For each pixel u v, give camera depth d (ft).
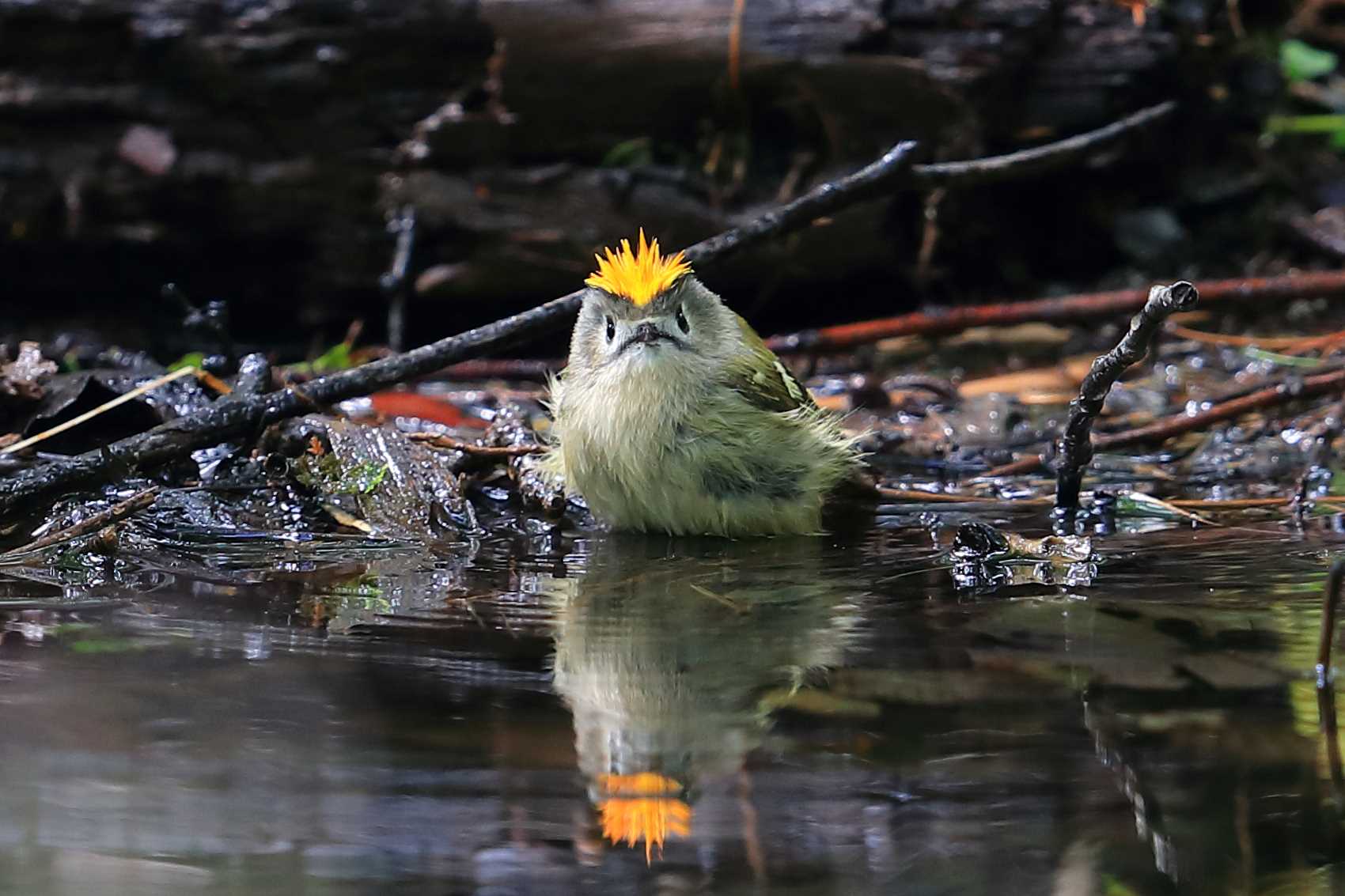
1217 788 15.42
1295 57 57.41
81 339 50.16
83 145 47.88
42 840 13.94
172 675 18.86
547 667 19.30
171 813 14.62
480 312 51.24
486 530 29.60
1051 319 44.42
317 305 50.98
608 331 28.53
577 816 14.62
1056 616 21.84
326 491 30.42
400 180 47.88
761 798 15.19
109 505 28.81
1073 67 49.01
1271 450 35.68
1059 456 32.99
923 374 46.42
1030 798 15.25
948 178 33.24
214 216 48.88
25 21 46.29
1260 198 56.08
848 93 46.68
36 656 19.57
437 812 14.74
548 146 47.60
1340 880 13.60
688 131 47.88
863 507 31.24
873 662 19.51
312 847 13.87
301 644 20.34
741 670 19.22
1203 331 50.16
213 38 46.34
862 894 13.17
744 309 52.13
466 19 46.32
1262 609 22.03
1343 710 17.51
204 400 34.22
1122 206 55.16
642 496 28.58
